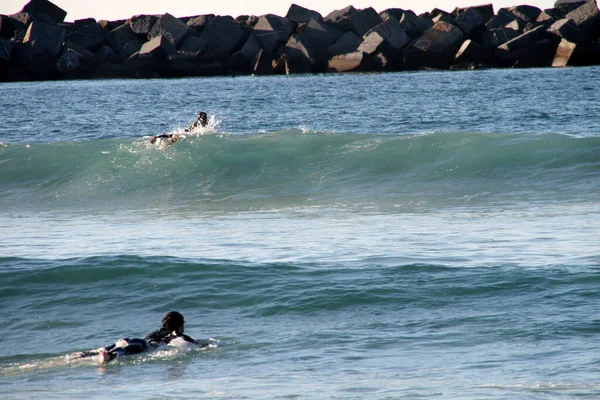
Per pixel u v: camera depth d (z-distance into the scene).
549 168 78.56
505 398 23.27
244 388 26.14
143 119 166.00
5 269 44.16
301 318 36.03
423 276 40.84
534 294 37.09
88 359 31.50
